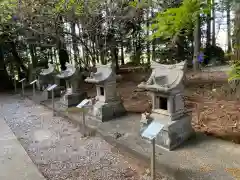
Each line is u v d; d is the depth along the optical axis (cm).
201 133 310
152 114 300
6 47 841
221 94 468
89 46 552
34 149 312
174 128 269
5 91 771
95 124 372
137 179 228
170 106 274
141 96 552
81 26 518
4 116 486
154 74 298
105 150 297
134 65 941
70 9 459
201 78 675
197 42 673
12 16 503
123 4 518
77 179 234
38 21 488
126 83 739
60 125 409
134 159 267
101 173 243
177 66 279
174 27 327
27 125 419
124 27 635
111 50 668
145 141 293
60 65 823
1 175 247
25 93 705
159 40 767
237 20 385
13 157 289
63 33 532
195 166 227
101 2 474
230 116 353
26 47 859
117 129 343
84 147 310
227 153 250
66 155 289
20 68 910
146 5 476
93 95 586
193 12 307
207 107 406
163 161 239
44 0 457
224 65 883
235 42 392
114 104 400
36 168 259
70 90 498
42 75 700
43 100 588
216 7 457
